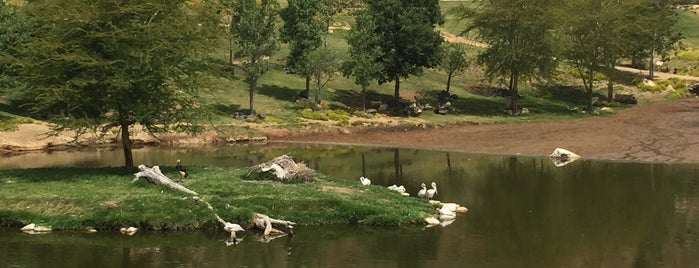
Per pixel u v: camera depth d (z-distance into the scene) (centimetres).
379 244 2092
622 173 3591
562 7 6569
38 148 4734
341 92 6925
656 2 8025
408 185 3212
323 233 2227
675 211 2577
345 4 10494
